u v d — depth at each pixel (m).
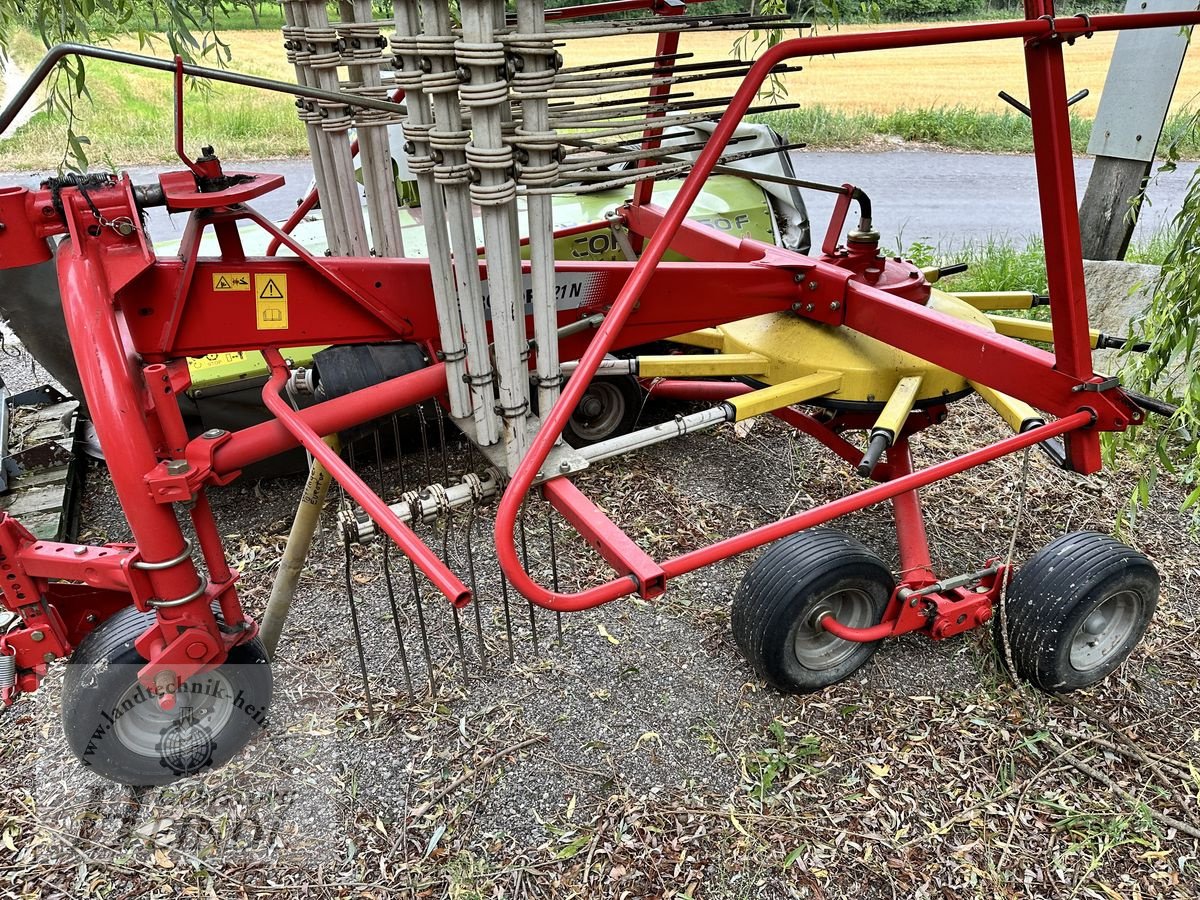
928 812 2.56
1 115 2.02
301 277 2.30
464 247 2.03
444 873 2.36
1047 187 2.33
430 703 2.91
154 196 2.08
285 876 2.36
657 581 1.99
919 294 3.39
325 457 2.09
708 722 2.86
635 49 12.06
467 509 3.93
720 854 2.42
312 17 2.35
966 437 4.81
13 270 3.30
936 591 2.89
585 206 4.66
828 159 12.63
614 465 4.44
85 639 2.39
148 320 2.19
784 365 3.17
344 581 3.53
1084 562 2.78
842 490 4.25
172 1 3.07
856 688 3.01
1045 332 3.52
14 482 3.91
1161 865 2.41
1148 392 3.04
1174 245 2.85
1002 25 2.07
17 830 2.47
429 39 1.78
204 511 2.24
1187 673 3.11
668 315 2.93
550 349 2.08
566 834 2.47
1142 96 4.95
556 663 3.09
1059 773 2.70
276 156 11.85
